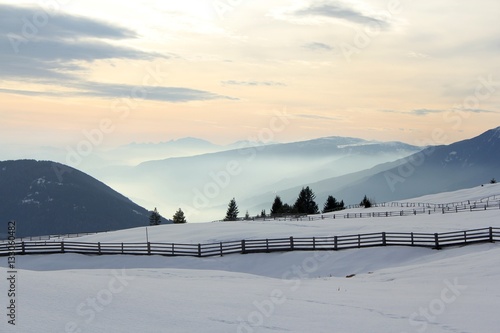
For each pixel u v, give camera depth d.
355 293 23.72
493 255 34.44
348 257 43.06
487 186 118.56
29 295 17.61
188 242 52.88
